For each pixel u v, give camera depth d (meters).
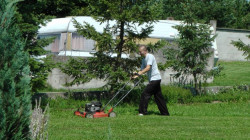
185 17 19.56
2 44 4.68
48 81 20.72
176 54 19.62
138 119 12.04
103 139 8.84
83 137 9.01
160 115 13.69
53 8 36.28
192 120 12.16
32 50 14.20
